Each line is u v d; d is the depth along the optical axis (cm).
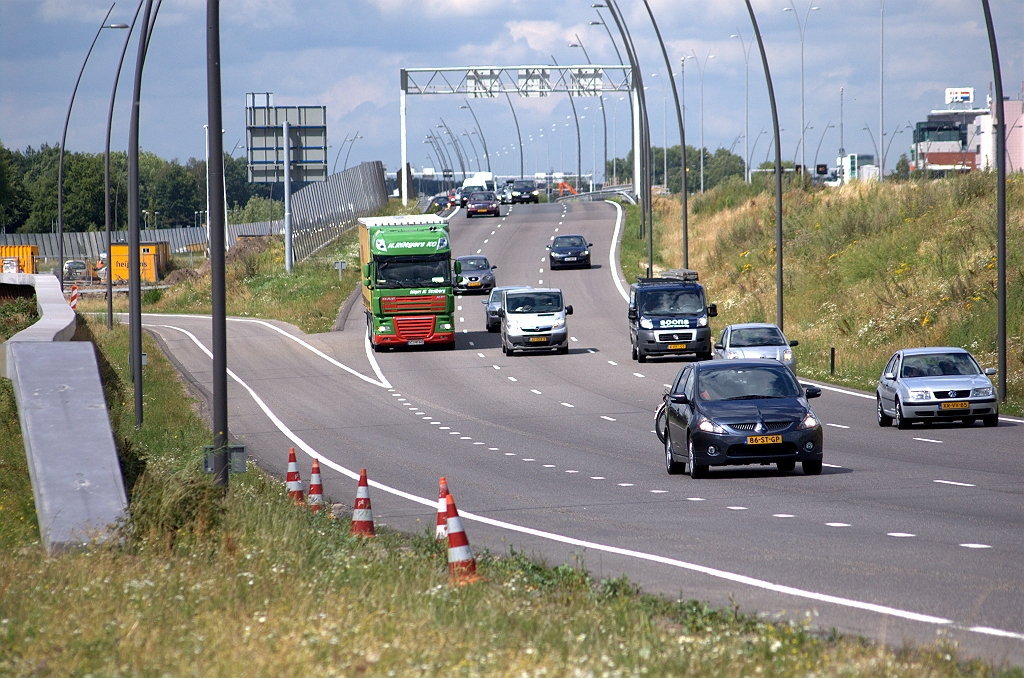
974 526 3312
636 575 2755
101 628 1873
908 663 1745
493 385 9112
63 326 7231
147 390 8312
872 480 4391
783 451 4509
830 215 14950
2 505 3444
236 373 10306
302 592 2188
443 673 1614
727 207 19662
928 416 6134
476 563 2661
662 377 9312
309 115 15600
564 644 1828
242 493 3675
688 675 1662
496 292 13012
